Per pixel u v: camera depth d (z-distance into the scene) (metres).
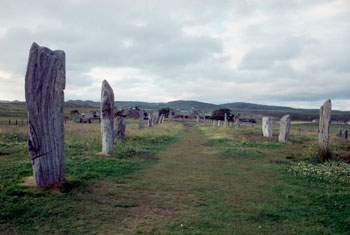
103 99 12.37
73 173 8.48
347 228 5.38
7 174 7.61
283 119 22.33
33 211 5.40
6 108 85.62
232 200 7.00
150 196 7.07
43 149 6.73
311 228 5.36
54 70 7.07
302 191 7.89
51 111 6.98
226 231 5.09
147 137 21.23
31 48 6.65
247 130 34.12
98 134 20.14
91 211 5.74
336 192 7.74
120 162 11.00
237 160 13.41
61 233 4.71
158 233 4.88
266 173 10.49
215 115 81.56
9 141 14.86
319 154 13.20
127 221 5.37
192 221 5.50
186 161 12.82
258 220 5.68
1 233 4.55
